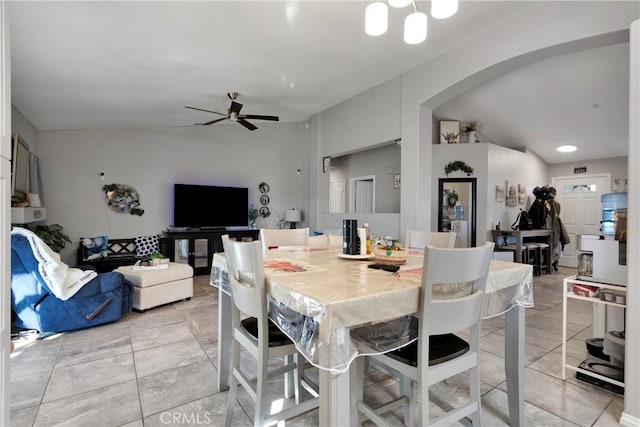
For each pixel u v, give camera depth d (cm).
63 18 245
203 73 376
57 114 443
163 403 188
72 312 289
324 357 105
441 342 146
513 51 311
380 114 469
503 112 520
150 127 574
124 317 337
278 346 148
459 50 358
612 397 195
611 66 370
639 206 167
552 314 353
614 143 588
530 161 664
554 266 642
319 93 490
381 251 183
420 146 414
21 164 401
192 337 285
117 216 546
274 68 383
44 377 215
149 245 554
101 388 203
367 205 710
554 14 284
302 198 710
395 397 196
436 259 118
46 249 286
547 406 187
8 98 123
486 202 539
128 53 310
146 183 570
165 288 371
